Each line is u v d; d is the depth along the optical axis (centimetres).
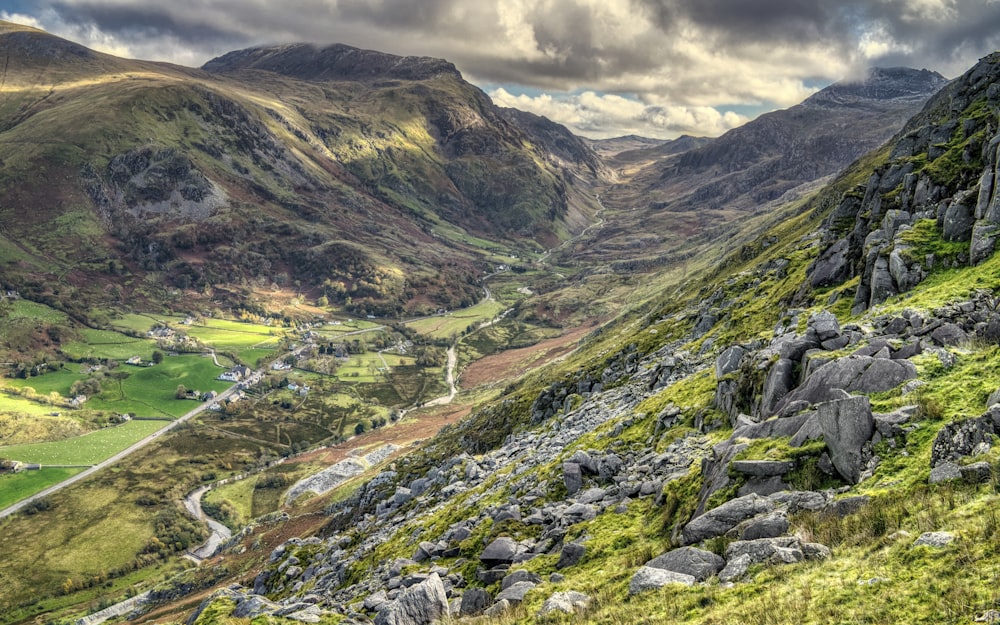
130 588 16038
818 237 10050
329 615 3591
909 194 6106
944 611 1477
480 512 5241
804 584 1855
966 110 7238
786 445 2759
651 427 5047
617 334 18562
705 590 2106
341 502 14888
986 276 3712
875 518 2012
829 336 3656
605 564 2961
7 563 17262
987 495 1830
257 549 14100
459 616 3064
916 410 2450
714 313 8819
